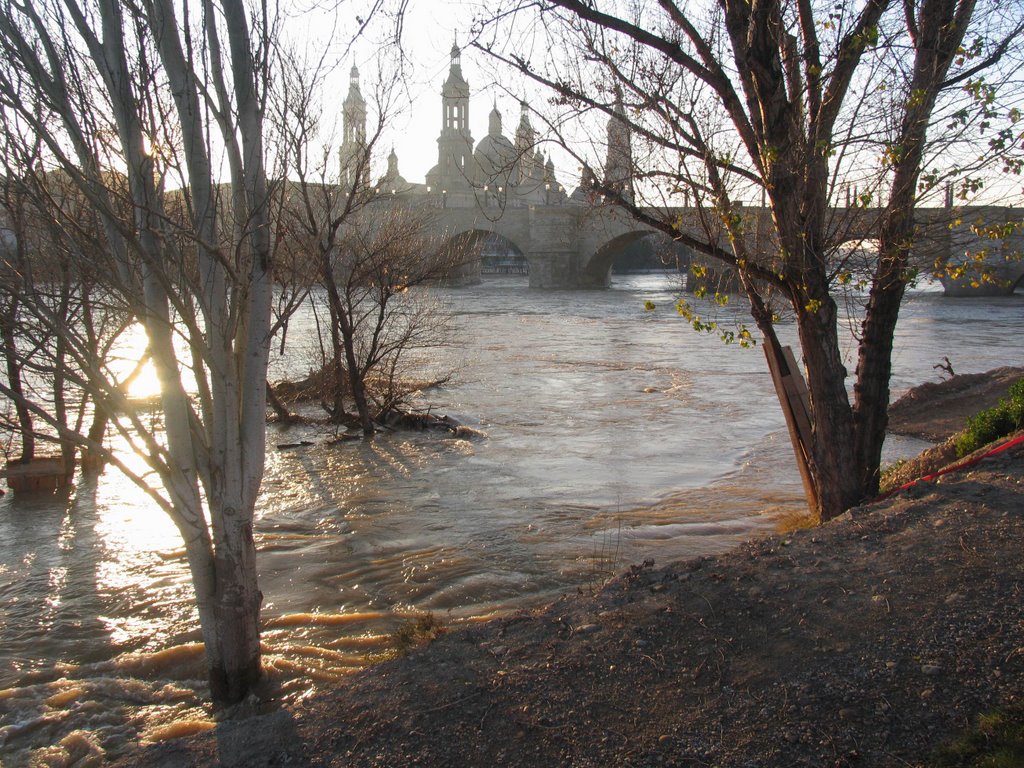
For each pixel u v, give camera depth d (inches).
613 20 288.8
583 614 225.5
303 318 1823.3
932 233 293.6
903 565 233.9
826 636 201.2
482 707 184.2
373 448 663.8
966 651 187.3
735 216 290.2
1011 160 261.4
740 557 253.8
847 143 281.7
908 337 1571.1
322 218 609.9
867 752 159.3
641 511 470.3
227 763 172.7
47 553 408.2
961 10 281.4
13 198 242.4
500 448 662.5
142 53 205.8
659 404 879.1
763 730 168.7
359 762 168.4
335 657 276.5
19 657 291.3
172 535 437.4
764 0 270.4
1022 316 2030.0
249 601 238.8
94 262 225.6
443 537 427.2
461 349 1369.3
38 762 217.6
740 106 303.4
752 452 642.2
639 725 174.1
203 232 217.6
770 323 342.0
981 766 150.0
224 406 225.1
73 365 444.8
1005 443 339.3
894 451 625.9
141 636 306.8
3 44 198.4
